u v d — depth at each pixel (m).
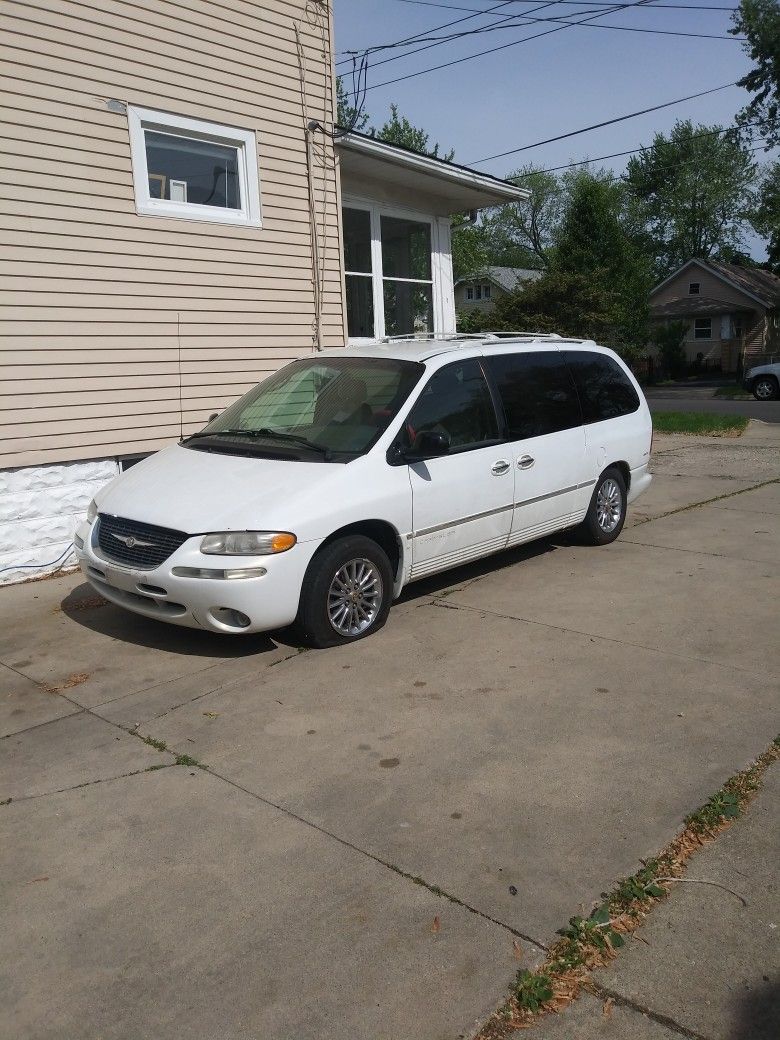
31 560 7.21
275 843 3.44
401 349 6.52
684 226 63.53
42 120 6.98
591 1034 2.51
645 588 6.55
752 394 30.59
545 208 64.81
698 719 4.38
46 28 6.96
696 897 3.07
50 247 7.09
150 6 7.65
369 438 5.68
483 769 3.94
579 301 27.45
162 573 5.03
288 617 5.12
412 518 5.72
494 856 3.31
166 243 7.92
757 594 6.34
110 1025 2.58
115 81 7.44
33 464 7.12
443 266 12.27
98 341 7.46
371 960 2.80
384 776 3.90
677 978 2.71
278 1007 2.62
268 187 8.84
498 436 6.46
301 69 9.05
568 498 7.16
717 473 11.95
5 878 3.28
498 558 7.51
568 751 4.09
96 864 3.34
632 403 8.09
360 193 10.77
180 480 5.53
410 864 3.27
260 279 8.80
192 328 8.20
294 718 4.50
